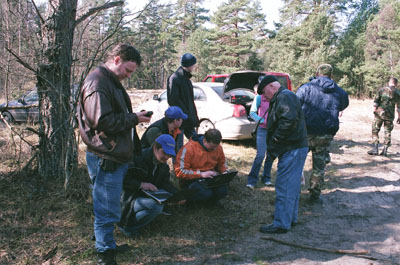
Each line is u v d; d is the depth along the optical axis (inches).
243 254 126.7
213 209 164.9
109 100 100.9
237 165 236.1
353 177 225.5
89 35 166.2
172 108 155.3
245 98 286.8
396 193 196.5
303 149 140.0
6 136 244.4
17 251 118.3
